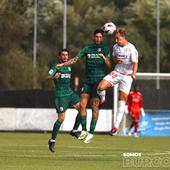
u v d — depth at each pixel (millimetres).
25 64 115250
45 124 71375
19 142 50750
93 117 36969
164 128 69250
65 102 39406
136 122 65438
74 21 165500
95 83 36656
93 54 36500
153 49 161500
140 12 161875
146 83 136625
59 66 37062
